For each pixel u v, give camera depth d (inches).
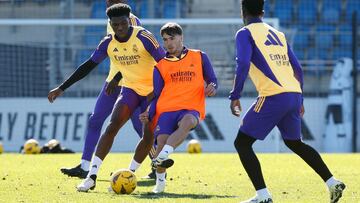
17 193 1186.0
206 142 3326.8
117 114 1280.8
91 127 1517.0
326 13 3902.6
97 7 3875.5
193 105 1184.8
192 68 1192.8
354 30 3491.6
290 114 1047.6
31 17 3841.0
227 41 3548.2
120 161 2091.5
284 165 1957.4
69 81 1282.0
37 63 3494.1
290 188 1311.5
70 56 3526.1
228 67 3501.5
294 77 1058.1
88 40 3555.6
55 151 2711.6
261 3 1057.5
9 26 3501.5
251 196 1169.4
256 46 1033.5
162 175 1226.0
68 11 3801.7
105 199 1095.0
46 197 1126.4
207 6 3853.3
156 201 1069.1
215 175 1593.3
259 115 1028.5
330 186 1058.7
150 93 1294.3
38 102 3425.2
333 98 3501.5
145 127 1294.3
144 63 1300.4
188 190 1264.8
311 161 1067.9
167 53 1208.2
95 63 1300.4
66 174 1488.7
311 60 3671.3
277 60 1042.1
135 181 1189.7
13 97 3435.0
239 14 3846.0
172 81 1190.3
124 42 1288.1
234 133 3334.2
